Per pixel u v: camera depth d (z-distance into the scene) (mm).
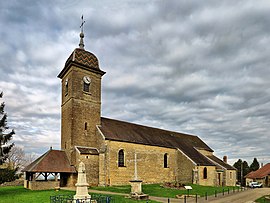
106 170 32031
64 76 36875
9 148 26578
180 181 41562
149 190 29531
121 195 24391
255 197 28594
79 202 17047
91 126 34562
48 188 28312
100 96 36594
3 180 25188
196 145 52406
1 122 26344
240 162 84500
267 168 62656
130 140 35906
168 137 47094
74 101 33406
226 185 45562
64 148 34125
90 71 35844
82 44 36906
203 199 25625
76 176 30812
